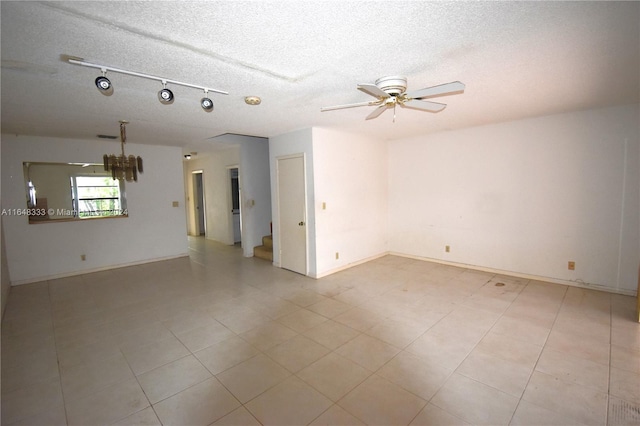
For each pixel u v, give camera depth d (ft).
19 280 14.64
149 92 8.77
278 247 17.15
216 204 25.71
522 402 6.31
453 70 7.66
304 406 6.35
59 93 8.68
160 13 4.96
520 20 5.33
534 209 13.67
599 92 9.65
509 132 14.07
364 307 11.30
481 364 7.65
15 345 8.98
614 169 11.71
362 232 17.33
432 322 9.96
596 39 6.09
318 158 14.61
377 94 7.22
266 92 8.96
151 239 18.89
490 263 15.23
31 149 14.83
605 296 11.75
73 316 10.96
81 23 5.22
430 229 17.39
